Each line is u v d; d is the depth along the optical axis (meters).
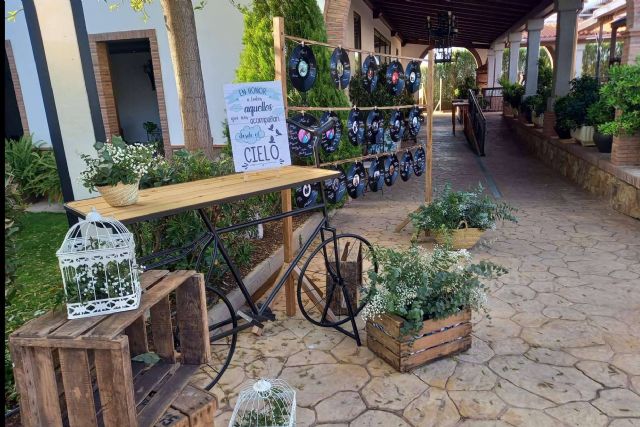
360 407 2.41
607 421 2.25
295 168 3.28
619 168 5.96
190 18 4.62
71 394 1.55
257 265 4.14
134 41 8.91
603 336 2.99
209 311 3.19
